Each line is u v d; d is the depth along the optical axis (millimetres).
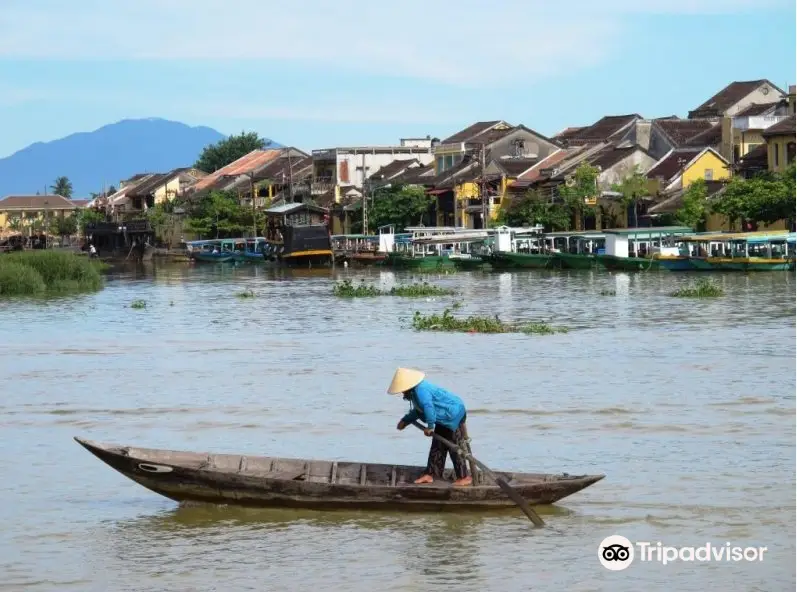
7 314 52531
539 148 108125
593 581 15164
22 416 26188
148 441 23172
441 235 89812
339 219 121062
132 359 35625
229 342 39625
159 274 91875
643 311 47156
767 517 17328
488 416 24812
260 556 16250
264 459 18672
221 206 128250
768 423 23547
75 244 169125
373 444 22375
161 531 17375
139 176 183125
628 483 19188
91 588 15195
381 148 126812
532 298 55250
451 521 17609
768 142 79938
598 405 25766
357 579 15367
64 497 19250
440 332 40906
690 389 27594
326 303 55812
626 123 109562
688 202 80250
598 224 91188
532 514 17203
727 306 48469
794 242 70812
